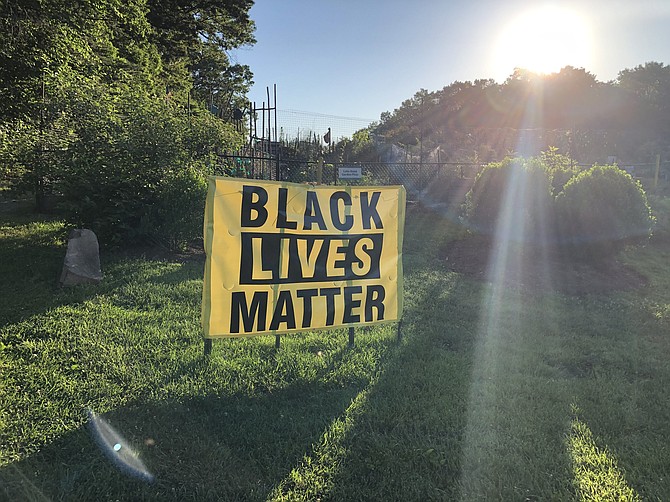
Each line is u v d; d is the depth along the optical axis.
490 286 6.40
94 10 11.06
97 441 2.75
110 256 7.05
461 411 3.24
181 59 27.27
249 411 3.13
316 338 4.39
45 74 9.40
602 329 4.93
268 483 2.49
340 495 2.42
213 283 3.63
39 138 8.59
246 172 11.77
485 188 8.50
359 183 13.09
